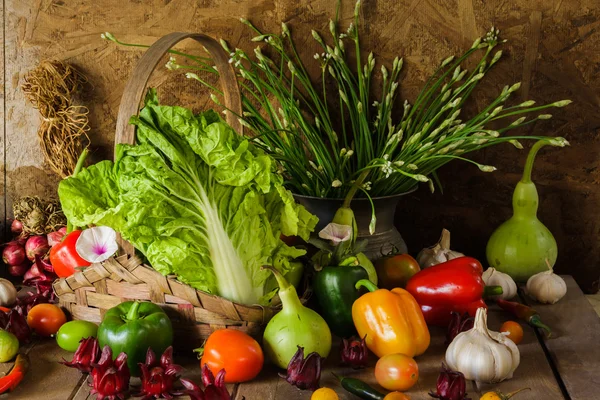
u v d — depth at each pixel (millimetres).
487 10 1898
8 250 1985
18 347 1468
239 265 1464
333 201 1780
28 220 2020
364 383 1342
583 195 1999
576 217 2018
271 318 1481
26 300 1695
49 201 2068
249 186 1465
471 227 2057
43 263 1857
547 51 1908
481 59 1928
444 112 1964
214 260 1451
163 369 1334
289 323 1421
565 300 1815
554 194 2010
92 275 1492
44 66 1982
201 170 1428
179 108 1409
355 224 1712
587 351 1529
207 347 1386
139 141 1406
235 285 1466
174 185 1393
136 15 1989
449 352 1435
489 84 1944
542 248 1884
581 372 1436
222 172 1426
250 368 1373
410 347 1454
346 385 1348
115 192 1512
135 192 1387
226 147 1402
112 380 1308
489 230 2051
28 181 2131
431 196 2047
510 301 1766
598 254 2037
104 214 1374
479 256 2078
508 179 2006
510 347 1404
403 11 1921
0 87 2059
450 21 1914
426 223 2070
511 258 1896
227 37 1980
